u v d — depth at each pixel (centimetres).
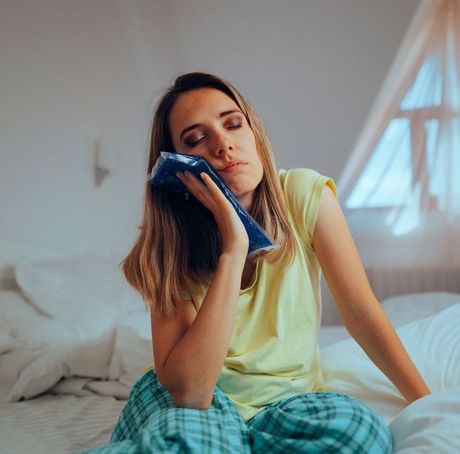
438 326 139
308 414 88
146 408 98
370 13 235
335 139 281
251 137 107
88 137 272
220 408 94
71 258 248
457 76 267
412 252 281
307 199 112
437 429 82
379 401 117
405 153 280
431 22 264
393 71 257
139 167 301
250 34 263
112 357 172
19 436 133
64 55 262
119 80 289
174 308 102
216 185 101
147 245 108
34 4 250
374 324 108
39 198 251
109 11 283
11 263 240
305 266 111
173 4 274
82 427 141
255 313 106
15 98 242
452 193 272
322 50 254
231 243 98
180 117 106
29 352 183
